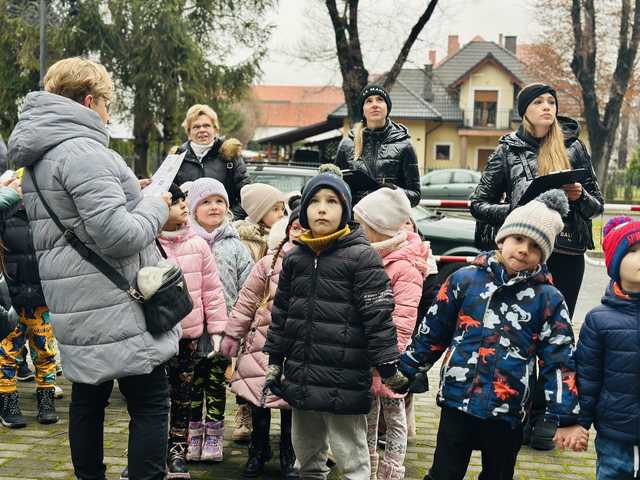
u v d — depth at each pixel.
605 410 3.49
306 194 3.84
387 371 3.69
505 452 3.60
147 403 3.74
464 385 3.54
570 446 3.51
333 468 4.70
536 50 38.56
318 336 3.77
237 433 5.24
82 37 28.80
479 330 3.56
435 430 5.57
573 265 5.21
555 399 3.47
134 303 3.63
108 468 4.63
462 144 53.72
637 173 37.81
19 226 5.34
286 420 4.57
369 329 3.71
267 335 4.03
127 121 30.28
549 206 3.61
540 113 5.12
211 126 6.80
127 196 3.66
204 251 4.69
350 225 3.93
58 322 3.62
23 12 28.75
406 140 5.76
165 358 3.68
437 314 3.71
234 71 30.81
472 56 55.69
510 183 5.26
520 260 3.52
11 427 5.39
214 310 4.68
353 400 3.73
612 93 33.53
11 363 5.42
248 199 5.38
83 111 3.61
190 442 4.85
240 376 4.52
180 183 6.67
